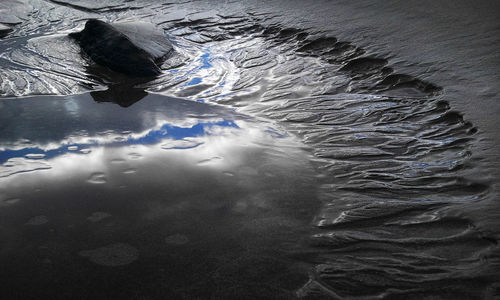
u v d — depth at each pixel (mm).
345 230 1669
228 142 2412
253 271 1446
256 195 1893
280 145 2408
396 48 3586
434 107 2664
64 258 1483
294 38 4262
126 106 2982
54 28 4941
